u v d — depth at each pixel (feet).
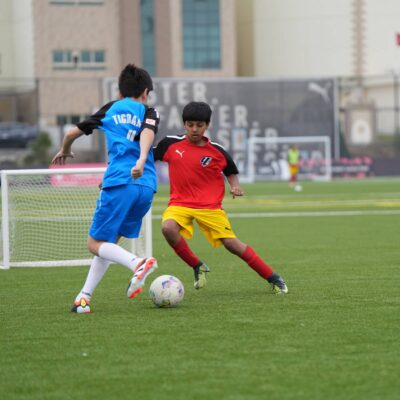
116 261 91.15
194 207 104.68
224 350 75.25
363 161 570.87
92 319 91.20
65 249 152.97
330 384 64.28
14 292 114.83
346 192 394.32
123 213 91.61
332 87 572.10
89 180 155.53
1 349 77.41
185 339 79.97
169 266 141.79
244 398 61.00
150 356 73.51
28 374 68.64
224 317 90.94
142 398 61.57
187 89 553.23
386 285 115.14
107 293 111.65
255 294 107.86
